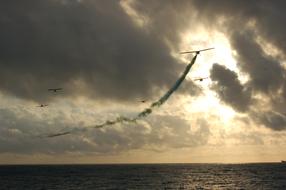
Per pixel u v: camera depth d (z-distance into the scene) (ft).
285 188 652.89
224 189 650.43
